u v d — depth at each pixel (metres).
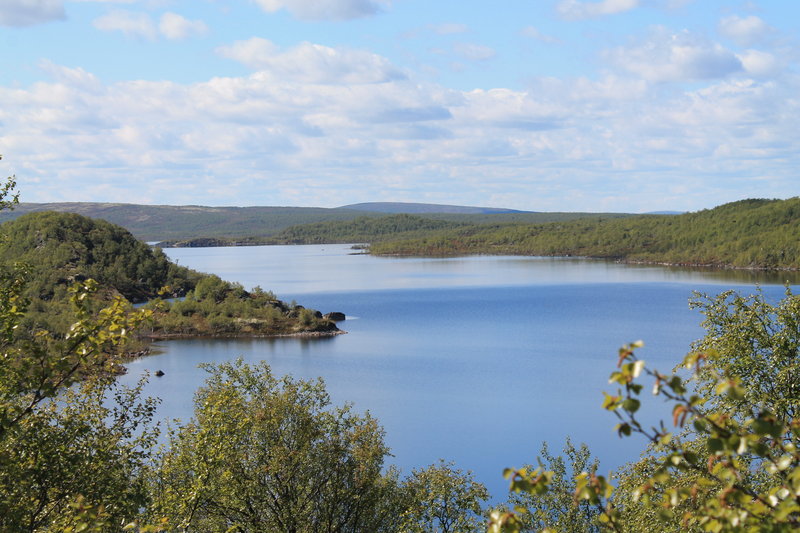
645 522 17.08
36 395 10.05
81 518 9.69
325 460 26.47
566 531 24.42
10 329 13.50
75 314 10.12
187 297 167.38
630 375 5.20
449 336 136.62
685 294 193.88
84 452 15.48
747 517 5.40
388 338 136.38
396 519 28.45
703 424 5.30
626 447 62.72
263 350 125.25
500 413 77.44
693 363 5.38
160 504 17.42
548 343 124.94
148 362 112.88
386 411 79.00
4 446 13.82
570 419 74.12
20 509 13.64
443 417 75.81
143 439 17.48
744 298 22.16
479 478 55.06
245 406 25.50
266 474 24.88
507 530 5.96
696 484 5.87
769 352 20.84
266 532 24.28
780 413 18.61
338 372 102.88
